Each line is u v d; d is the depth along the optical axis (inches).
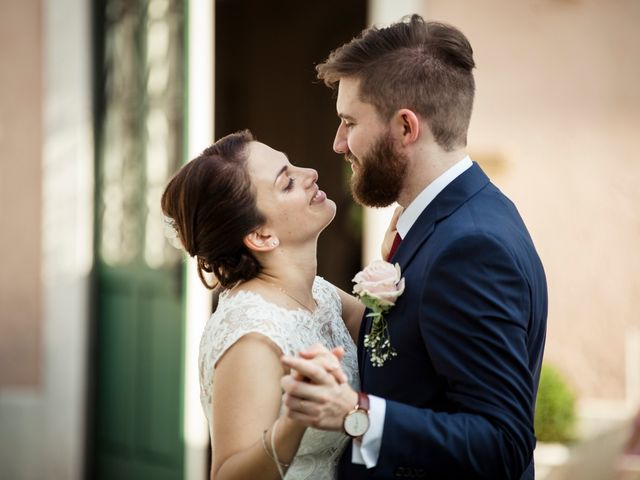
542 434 168.2
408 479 69.0
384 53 77.2
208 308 171.6
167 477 177.0
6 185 192.7
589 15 176.2
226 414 73.9
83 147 191.3
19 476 194.1
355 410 67.2
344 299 94.0
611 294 178.1
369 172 78.3
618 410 176.6
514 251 71.3
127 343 186.9
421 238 75.3
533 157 178.5
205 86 171.6
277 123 341.4
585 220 177.9
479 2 177.3
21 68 191.9
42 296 193.5
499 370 67.9
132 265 184.2
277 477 69.8
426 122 76.7
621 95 176.4
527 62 177.5
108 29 189.9
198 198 80.4
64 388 193.0
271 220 81.3
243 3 336.8
